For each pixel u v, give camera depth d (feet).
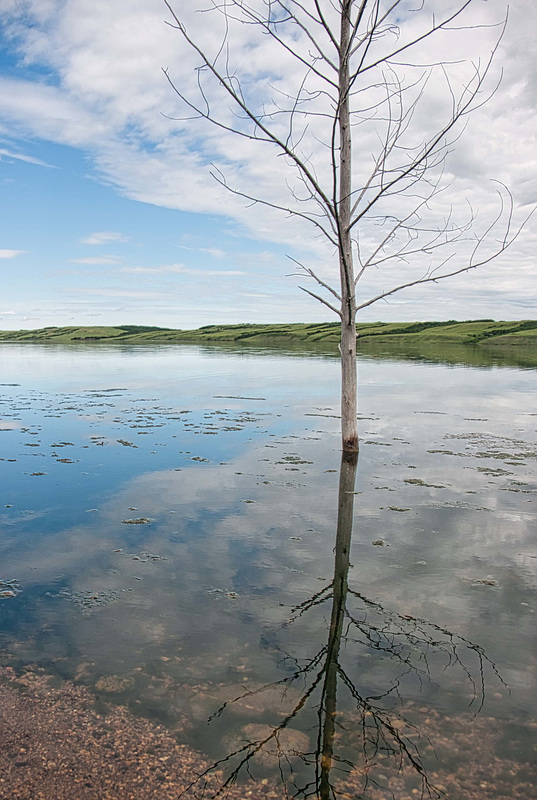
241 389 82.43
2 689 13.12
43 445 41.68
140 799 10.06
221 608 17.25
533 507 27.45
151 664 14.21
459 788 10.37
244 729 11.87
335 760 11.03
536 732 11.90
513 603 17.70
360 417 57.16
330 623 16.37
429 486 31.30
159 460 37.19
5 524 24.71
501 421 55.11
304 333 408.67
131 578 19.36
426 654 14.79
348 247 37.55
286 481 32.19
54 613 16.85
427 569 20.22
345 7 34.01
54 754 11.13
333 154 29.35
